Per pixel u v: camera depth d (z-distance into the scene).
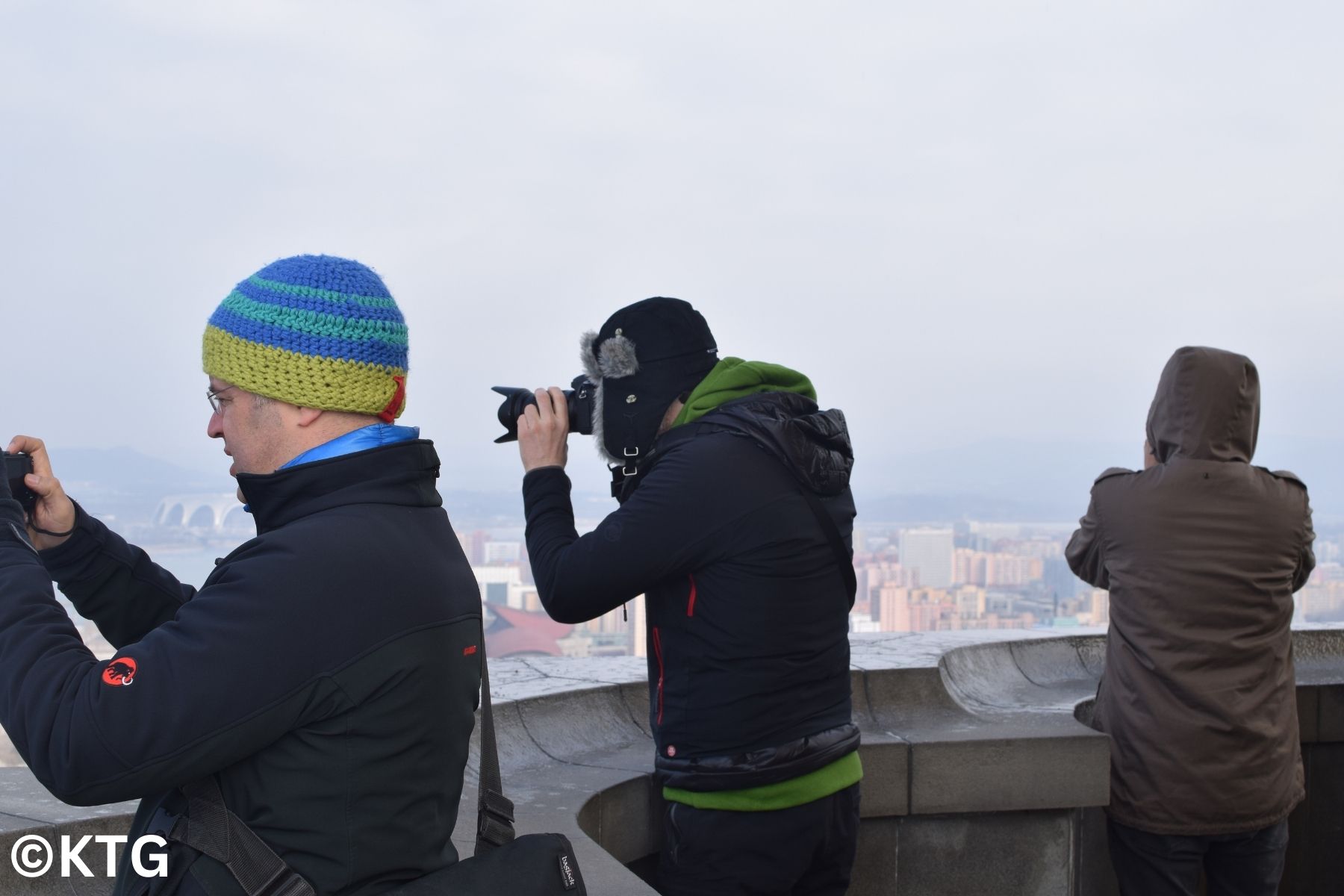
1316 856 4.38
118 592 1.69
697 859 2.42
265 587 1.29
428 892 1.35
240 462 1.47
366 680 1.30
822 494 2.44
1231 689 3.17
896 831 3.37
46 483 1.62
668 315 2.51
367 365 1.42
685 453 2.36
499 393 2.78
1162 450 3.38
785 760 2.37
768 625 2.34
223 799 1.32
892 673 3.62
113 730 1.22
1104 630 4.62
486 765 1.57
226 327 1.42
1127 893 3.35
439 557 1.43
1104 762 3.33
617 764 3.05
